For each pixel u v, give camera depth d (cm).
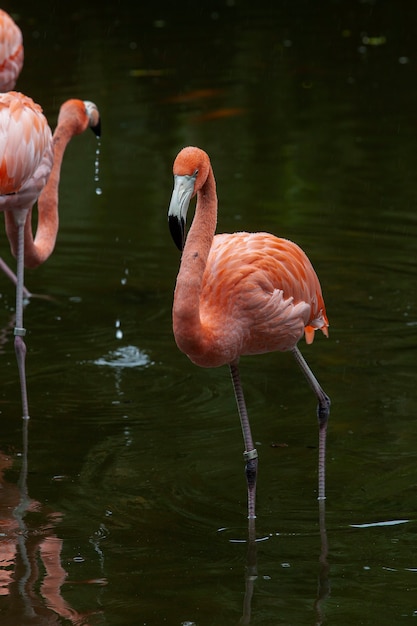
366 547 674
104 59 1977
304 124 1669
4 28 1198
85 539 686
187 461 799
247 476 716
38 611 602
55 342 1032
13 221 970
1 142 882
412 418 859
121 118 1683
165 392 925
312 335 803
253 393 918
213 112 1717
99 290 1162
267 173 1470
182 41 2105
